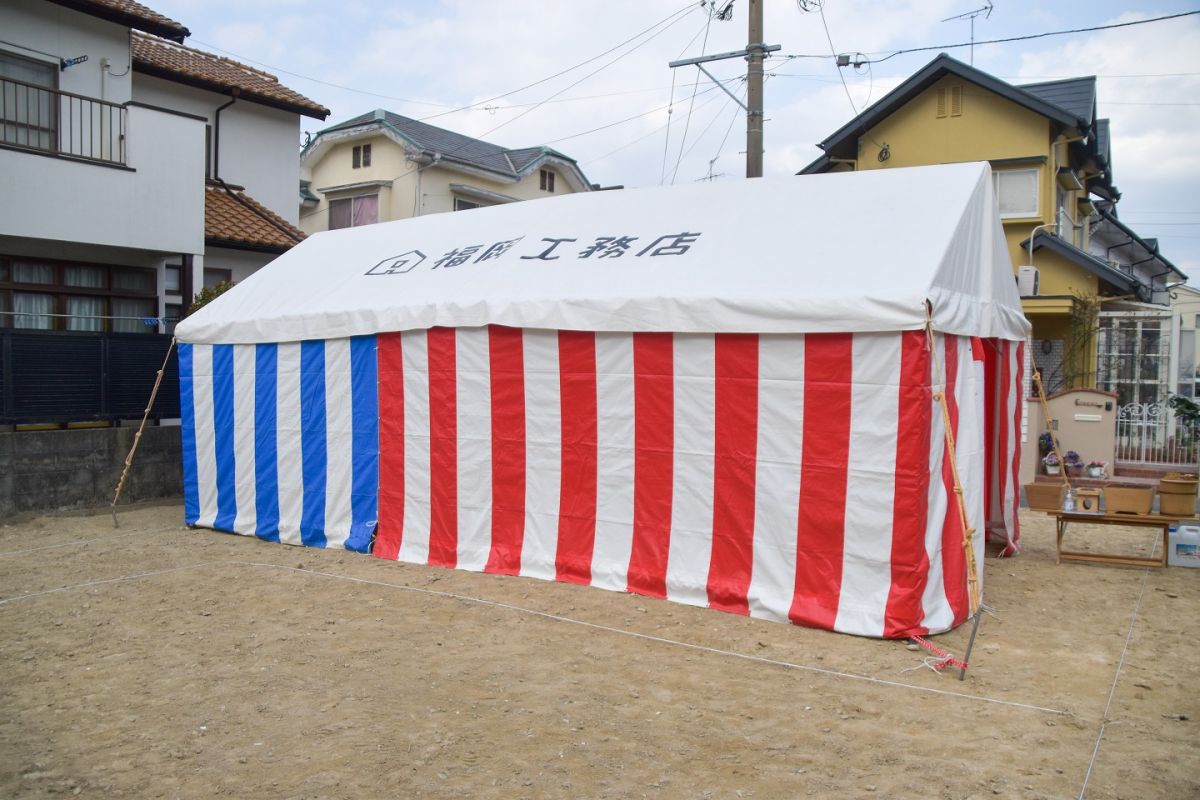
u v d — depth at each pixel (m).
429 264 9.41
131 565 8.61
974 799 4.00
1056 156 17.27
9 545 9.52
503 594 7.37
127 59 14.48
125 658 5.99
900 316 6.00
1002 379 8.80
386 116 27.92
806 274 6.73
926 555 6.18
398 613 6.92
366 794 4.11
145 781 4.25
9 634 6.53
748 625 6.50
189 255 14.01
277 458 9.70
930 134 17.66
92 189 12.78
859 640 6.15
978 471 7.00
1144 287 16.23
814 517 6.45
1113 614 6.86
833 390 6.36
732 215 8.08
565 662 5.80
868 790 4.09
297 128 19.08
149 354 12.37
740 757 4.45
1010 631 6.43
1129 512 8.33
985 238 7.49
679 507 7.11
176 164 13.73
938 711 4.99
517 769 4.33
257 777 4.28
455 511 8.35
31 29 13.19
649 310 7.07
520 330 7.88
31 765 4.43
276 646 6.20
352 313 8.92
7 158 11.95
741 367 6.75
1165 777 4.18
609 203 9.22
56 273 13.35
